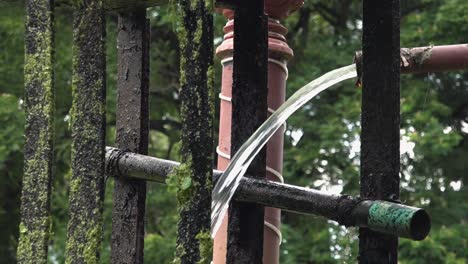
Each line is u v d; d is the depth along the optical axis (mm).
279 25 6648
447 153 15164
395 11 5406
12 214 17203
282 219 16016
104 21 4668
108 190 15164
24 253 4535
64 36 16031
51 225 4559
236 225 5539
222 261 6203
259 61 5633
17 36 15828
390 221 5008
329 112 15555
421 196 15391
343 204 5215
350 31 16766
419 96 15305
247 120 5633
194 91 4516
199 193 4469
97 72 4641
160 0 6066
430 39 15102
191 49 4531
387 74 5375
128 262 6145
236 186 5504
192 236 4445
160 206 15977
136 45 6309
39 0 4648
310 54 16094
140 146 6238
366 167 5344
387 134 5332
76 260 4602
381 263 5176
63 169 16812
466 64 5883
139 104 6270
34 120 4605
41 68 4617
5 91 16109
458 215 15320
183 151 4508
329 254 14891
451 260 14312
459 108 16797
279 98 6535
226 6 5637
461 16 14953
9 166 16234
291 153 15297
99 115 4625
